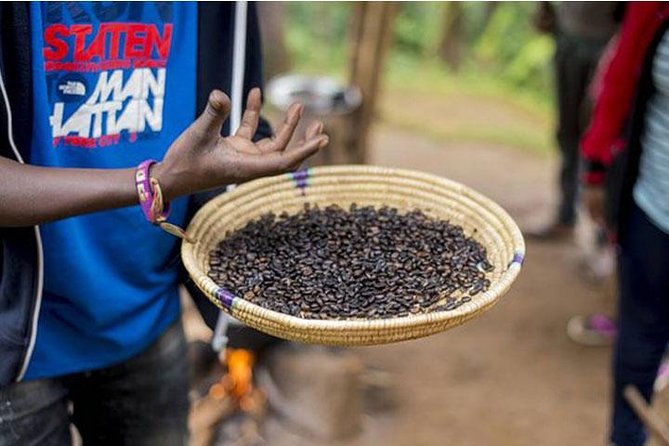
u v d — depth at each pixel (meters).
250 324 1.28
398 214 1.68
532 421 3.03
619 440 2.45
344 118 3.60
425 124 6.19
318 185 1.70
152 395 1.83
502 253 1.46
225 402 2.89
